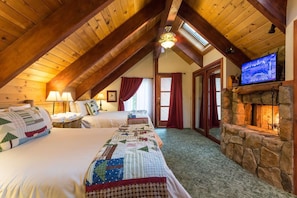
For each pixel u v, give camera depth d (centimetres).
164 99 650
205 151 374
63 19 202
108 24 305
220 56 422
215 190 219
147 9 337
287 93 220
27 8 177
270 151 238
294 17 219
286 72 236
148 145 159
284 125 223
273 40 290
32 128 182
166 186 108
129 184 106
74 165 118
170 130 600
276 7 235
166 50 643
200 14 359
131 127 249
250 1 236
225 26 338
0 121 153
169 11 293
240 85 349
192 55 539
